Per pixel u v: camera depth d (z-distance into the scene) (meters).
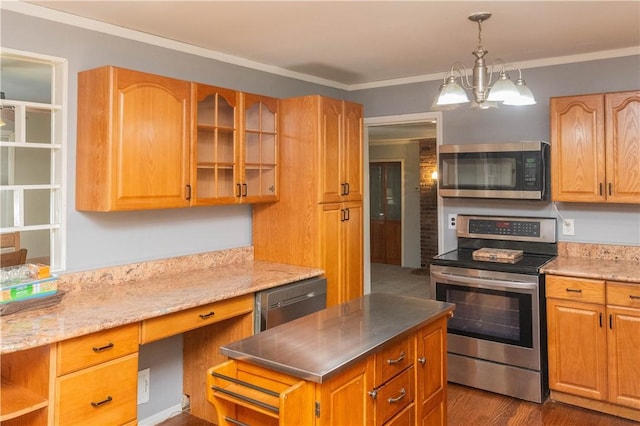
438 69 3.80
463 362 3.36
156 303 2.36
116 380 2.12
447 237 4.00
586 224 3.41
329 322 2.12
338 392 1.66
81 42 2.57
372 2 2.40
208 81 3.23
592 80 3.35
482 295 3.25
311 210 3.32
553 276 3.04
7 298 2.14
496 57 3.45
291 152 3.39
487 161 3.47
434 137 7.62
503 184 3.41
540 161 3.28
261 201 3.30
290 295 2.98
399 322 2.11
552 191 3.26
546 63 3.50
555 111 3.22
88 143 2.49
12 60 2.46
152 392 2.98
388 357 1.94
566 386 3.03
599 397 2.92
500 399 3.19
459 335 3.36
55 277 2.32
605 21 2.70
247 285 2.78
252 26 2.74
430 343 2.26
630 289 2.78
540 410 3.02
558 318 3.04
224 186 3.06
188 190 2.76
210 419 3.01
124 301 2.38
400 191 8.39
